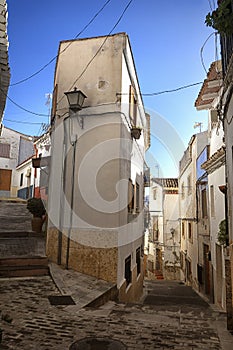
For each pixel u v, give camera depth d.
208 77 9.17
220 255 10.41
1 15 4.67
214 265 10.84
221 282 10.15
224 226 6.90
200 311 6.12
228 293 5.05
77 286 6.95
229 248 5.54
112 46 8.86
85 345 3.92
